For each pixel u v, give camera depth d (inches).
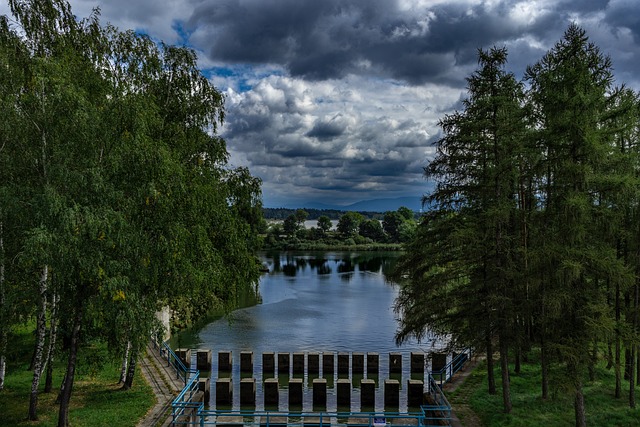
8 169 657.6
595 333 698.2
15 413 791.1
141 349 679.1
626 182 689.0
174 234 703.1
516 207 859.4
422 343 1653.5
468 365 1172.5
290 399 1111.0
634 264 863.1
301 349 1572.3
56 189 618.8
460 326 883.4
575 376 716.7
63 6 810.2
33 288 700.7
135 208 666.2
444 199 878.4
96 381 1007.6
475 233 800.3
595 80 751.1
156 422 797.2
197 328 1839.3
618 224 759.1
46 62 632.4
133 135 657.6
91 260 605.6
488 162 850.8
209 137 1002.1
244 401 1097.4
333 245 6205.7
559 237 743.1
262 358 1331.2
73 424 765.9
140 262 676.1
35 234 563.8
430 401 932.6
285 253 5644.7
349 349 1578.5
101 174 635.5
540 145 797.2
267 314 2110.0
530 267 783.7
